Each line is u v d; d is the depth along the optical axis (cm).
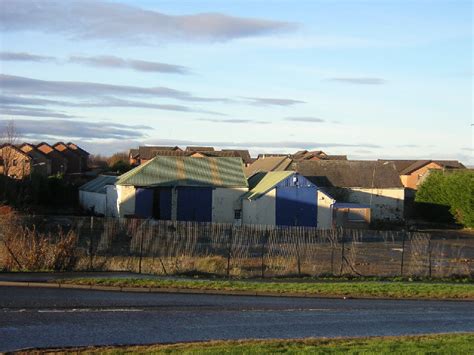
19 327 1279
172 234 3484
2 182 4628
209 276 2283
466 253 3569
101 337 1217
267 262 2680
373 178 6494
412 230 5391
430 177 6575
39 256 2194
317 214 5091
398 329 1461
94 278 2016
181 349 1095
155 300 1758
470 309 1869
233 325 1421
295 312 1662
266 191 4997
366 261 2984
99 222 3962
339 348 1138
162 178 5119
